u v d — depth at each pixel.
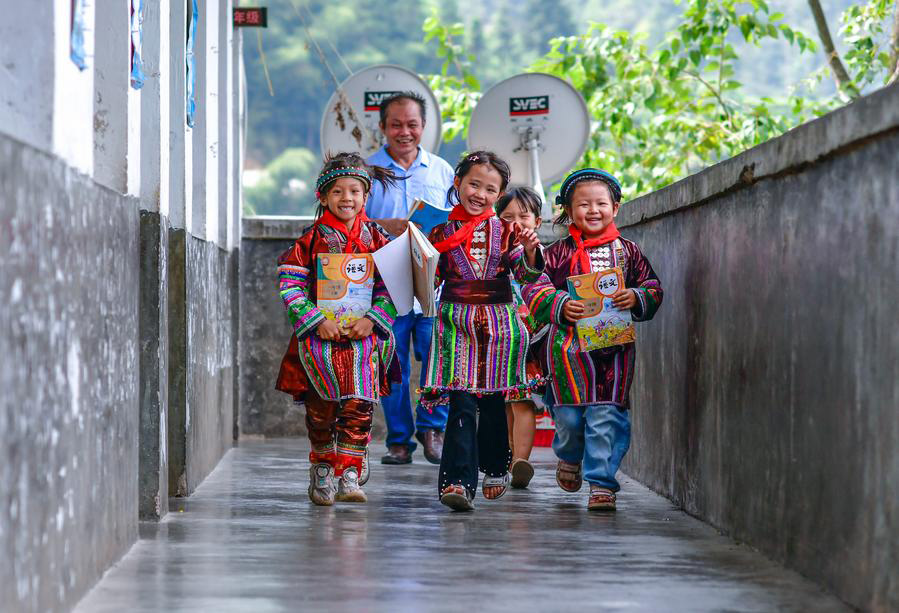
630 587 9.59
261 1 102.50
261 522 12.65
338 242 13.71
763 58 96.31
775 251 10.53
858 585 8.67
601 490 13.66
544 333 14.16
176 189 14.30
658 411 15.27
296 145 102.31
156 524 12.45
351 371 13.69
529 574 10.05
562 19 102.06
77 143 8.81
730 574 10.08
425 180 18.94
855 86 29.92
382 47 102.69
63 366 8.27
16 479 7.15
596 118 36.69
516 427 14.91
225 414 19.80
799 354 9.90
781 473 10.38
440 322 13.64
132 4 11.33
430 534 12.00
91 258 9.16
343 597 9.12
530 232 13.06
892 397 8.07
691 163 36.25
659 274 15.29
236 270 22.17
